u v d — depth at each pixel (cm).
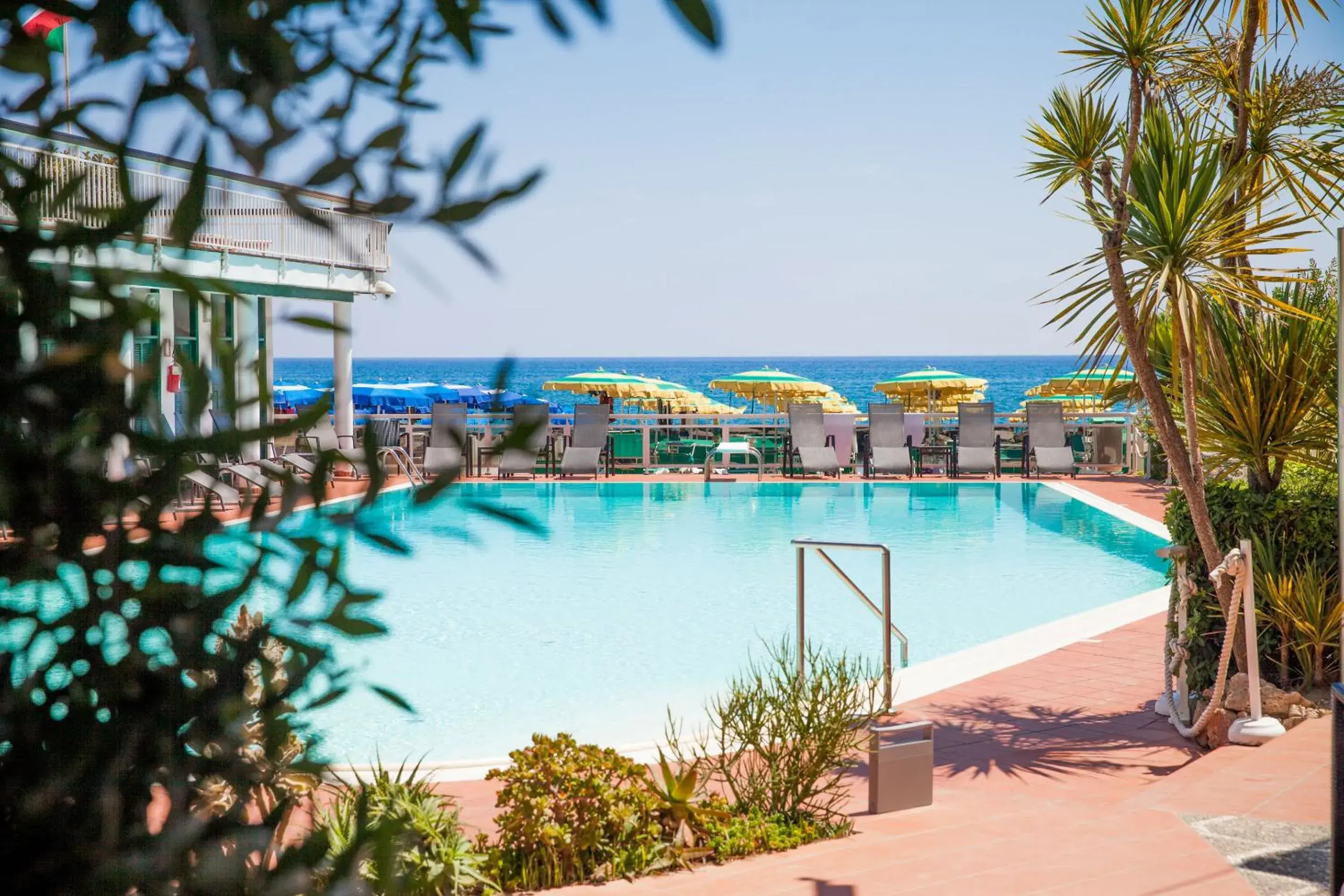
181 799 81
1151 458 2025
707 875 420
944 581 1194
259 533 80
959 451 2064
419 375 12644
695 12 65
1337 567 662
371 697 762
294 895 84
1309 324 656
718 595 1113
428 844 364
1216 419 688
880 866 417
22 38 77
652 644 920
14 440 77
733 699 529
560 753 447
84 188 77
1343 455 582
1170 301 600
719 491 1942
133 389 78
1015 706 697
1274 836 435
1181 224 586
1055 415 2078
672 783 459
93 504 77
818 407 2095
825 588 1151
